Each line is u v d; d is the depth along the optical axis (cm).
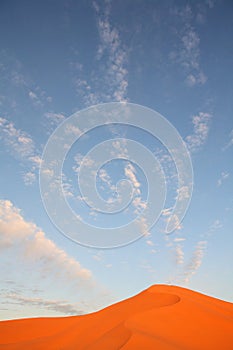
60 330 2794
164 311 2433
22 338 2656
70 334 2522
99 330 2378
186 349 1745
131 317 2339
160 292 3144
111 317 2664
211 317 2391
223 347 1803
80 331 2533
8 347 2411
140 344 1791
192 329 2100
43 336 2669
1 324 3142
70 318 3234
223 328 2159
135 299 3086
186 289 3234
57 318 3306
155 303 2773
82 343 2164
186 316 2356
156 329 2064
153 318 2283
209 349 1764
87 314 3206
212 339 1930
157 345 1778
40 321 3200
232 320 2414
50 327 2952
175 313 2406
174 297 2873
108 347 1855
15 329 2934
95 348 1911
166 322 2208
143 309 2650
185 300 2784
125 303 3044
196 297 3000
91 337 2256
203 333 2033
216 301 3036
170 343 1827
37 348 2289
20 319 3303
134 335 1936
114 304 3167
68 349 2109
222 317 2453
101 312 3019
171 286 3331
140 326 2131
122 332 2084
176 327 2122
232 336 1997
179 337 1947
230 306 2966
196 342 1873
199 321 2266
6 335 2753
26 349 2292
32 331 2850
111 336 2081
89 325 2631
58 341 2398
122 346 1778
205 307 2692
